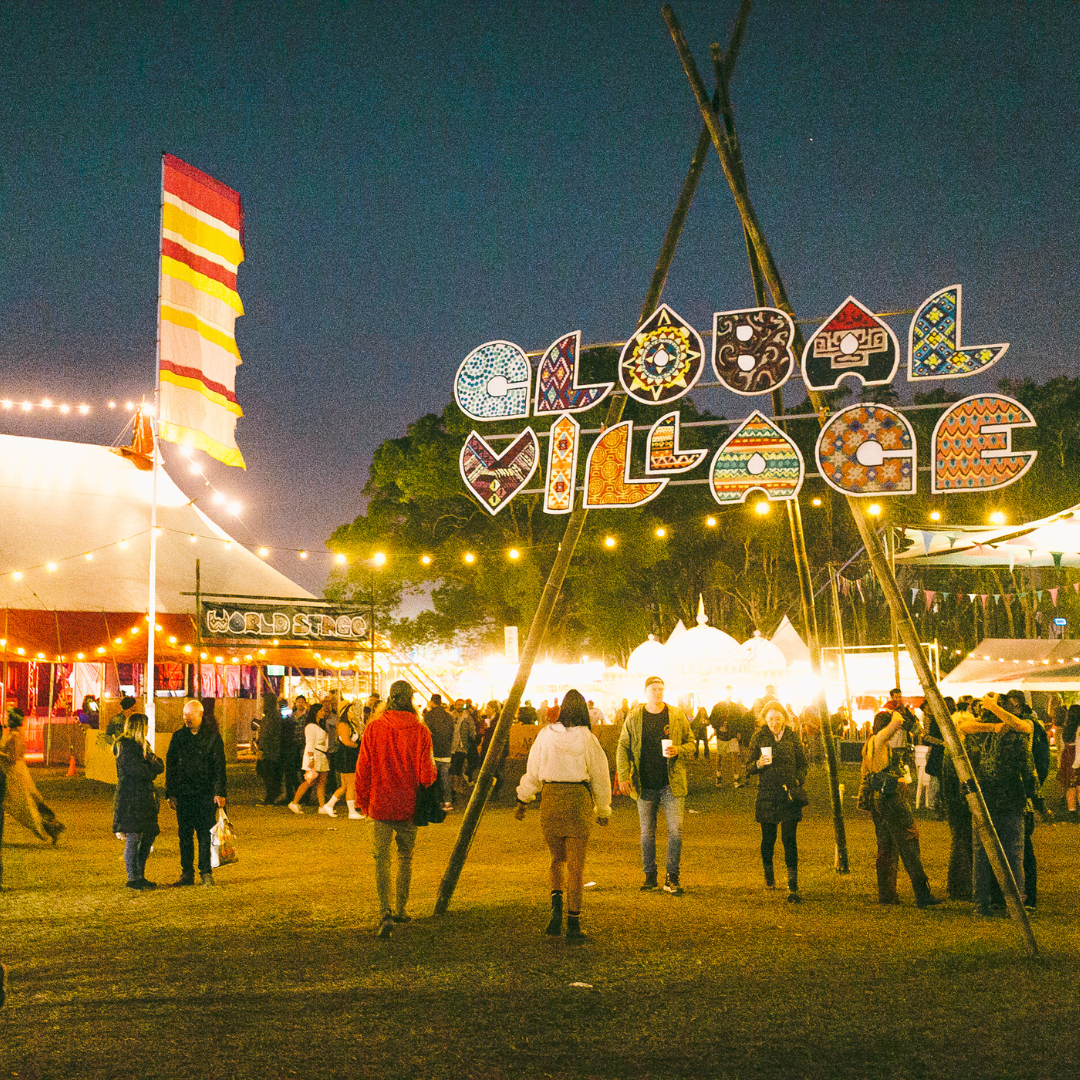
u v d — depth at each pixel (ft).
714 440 150.82
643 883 32.30
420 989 20.11
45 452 111.65
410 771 25.73
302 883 32.91
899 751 29.76
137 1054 16.43
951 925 26.20
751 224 28.71
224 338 59.26
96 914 27.91
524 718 80.79
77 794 66.44
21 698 104.17
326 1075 15.56
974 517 133.18
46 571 95.71
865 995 19.72
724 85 29.81
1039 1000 19.42
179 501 118.93
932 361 25.94
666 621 167.43
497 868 35.83
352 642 74.59
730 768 76.07
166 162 56.54
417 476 123.44
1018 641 97.45
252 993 19.83
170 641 93.91
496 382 30.53
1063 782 54.19
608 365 93.45
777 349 27.53
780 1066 15.97
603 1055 16.43
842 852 35.14
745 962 22.22
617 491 29.09
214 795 33.55
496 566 126.72
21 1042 16.99
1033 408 144.05
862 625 143.84
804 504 155.63
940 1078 15.48
